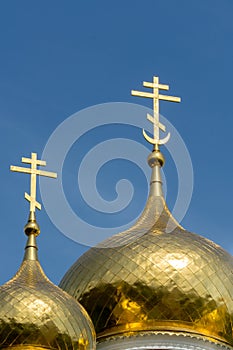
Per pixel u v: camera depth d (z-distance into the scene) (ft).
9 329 230.68
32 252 247.50
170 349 239.71
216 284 244.42
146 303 242.17
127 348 240.53
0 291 235.20
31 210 252.83
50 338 231.50
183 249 247.29
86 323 236.02
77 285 248.93
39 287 237.04
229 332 243.81
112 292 244.42
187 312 241.55
